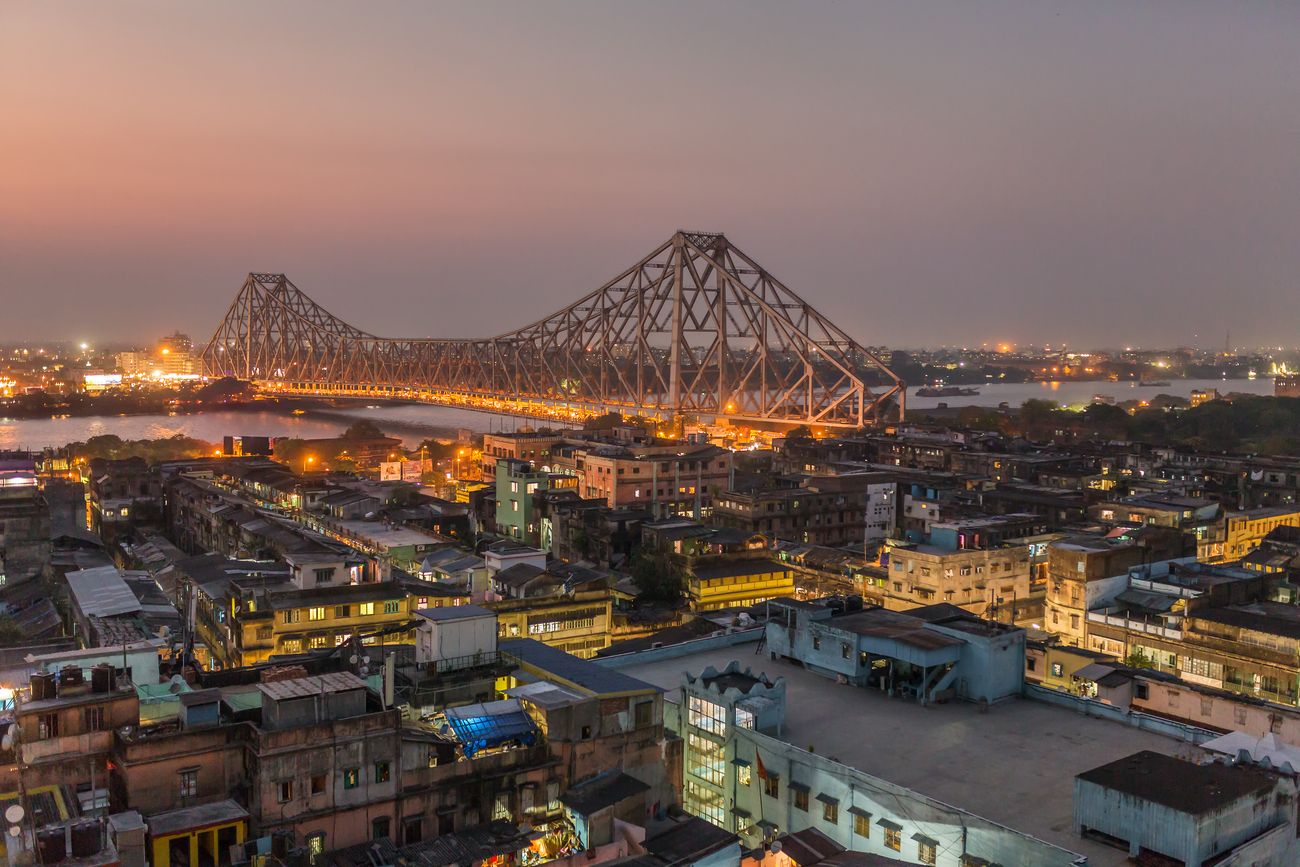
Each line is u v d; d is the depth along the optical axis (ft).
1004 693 242.37
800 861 187.32
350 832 177.68
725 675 241.35
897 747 215.10
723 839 186.60
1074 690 278.46
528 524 554.87
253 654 315.99
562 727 198.29
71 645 314.76
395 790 181.88
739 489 653.71
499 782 190.70
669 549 447.01
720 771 227.40
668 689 251.39
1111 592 348.18
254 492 642.22
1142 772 178.19
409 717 206.59
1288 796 177.58
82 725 180.24
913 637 247.29
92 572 399.44
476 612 233.35
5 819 168.14
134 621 328.90
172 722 183.93
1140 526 444.55
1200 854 162.20
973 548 401.70
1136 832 168.55
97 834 149.69
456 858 174.70
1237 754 188.03
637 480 653.30
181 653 288.51
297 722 177.88
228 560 399.44
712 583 427.74
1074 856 165.27
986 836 176.65
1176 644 307.37
